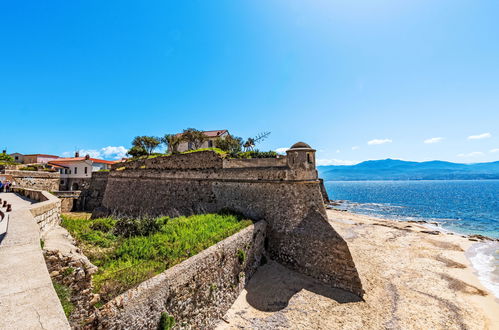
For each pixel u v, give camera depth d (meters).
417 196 118.94
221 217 23.02
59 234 11.60
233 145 44.50
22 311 3.67
